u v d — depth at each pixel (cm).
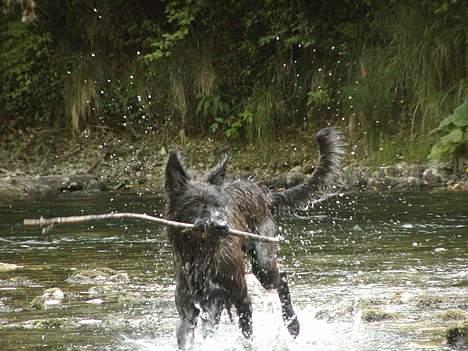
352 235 1292
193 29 2308
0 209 1642
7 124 2281
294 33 2245
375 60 2088
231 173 2030
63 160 2144
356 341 731
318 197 918
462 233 1269
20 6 2219
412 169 1858
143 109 2267
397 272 1012
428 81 1997
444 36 2017
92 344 734
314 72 2198
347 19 2238
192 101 2247
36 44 2305
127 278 1018
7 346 725
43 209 1631
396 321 792
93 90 2256
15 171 2081
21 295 933
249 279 1027
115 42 2359
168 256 1164
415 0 2108
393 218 1431
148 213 1548
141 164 2112
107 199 1764
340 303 868
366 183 1844
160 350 721
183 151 2155
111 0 2358
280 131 2164
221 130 2209
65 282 1002
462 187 1759
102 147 2180
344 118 2109
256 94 2197
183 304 735
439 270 1013
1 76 2312
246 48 2266
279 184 1922
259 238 719
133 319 824
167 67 2275
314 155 2044
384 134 2009
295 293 923
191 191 730
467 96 1892
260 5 2270
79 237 1336
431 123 1950
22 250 1223
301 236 1300
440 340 714
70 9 2350
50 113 2309
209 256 732
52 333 771
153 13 2369
